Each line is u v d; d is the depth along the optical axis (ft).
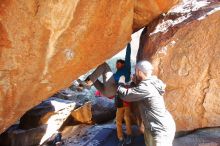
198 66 15.87
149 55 16.63
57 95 22.65
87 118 20.49
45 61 12.38
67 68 13.26
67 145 17.75
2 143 17.31
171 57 16.07
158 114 12.42
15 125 18.69
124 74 17.42
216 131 16.38
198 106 16.31
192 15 16.38
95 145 17.22
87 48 13.46
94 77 16.70
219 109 16.12
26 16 11.01
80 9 12.31
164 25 16.85
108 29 13.78
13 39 11.14
